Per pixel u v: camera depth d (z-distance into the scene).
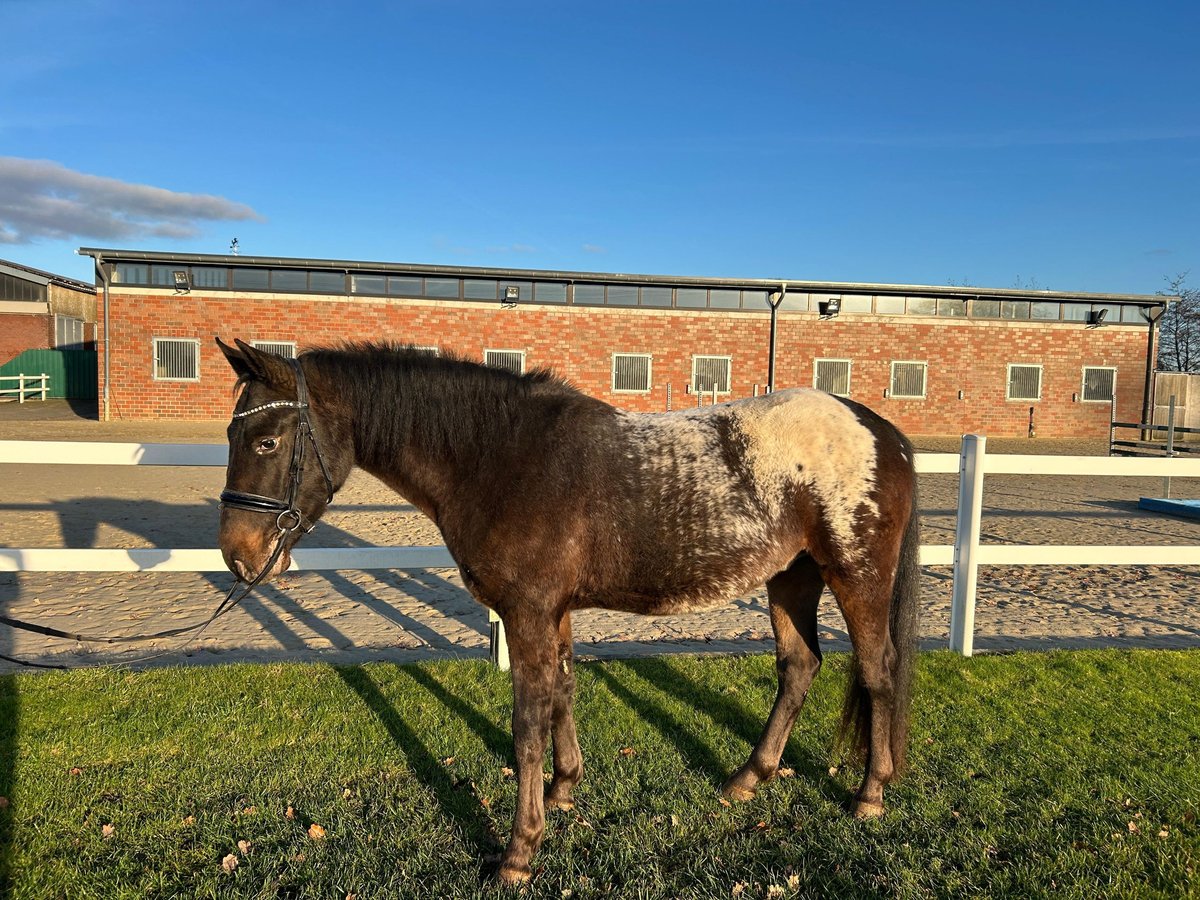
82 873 2.66
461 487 2.84
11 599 6.16
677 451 2.95
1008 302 26.41
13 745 3.48
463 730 3.75
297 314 23.52
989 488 15.09
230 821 2.97
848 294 25.78
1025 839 2.91
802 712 4.05
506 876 2.68
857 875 2.73
